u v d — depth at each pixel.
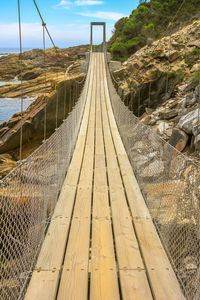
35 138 15.98
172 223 2.53
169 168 2.85
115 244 2.63
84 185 4.01
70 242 2.62
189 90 9.93
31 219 2.34
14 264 1.96
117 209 3.31
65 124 4.64
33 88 32.47
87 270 2.25
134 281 2.14
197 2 25.75
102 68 23.33
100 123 8.72
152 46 18.73
